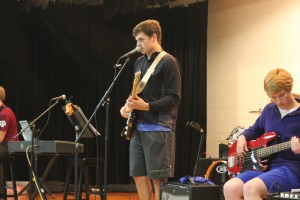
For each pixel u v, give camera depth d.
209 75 7.36
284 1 6.27
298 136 2.82
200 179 3.34
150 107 3.09
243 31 6.83
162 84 3.25
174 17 7.48
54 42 7.32
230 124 6.98
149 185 3.32
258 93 6.58
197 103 7.34
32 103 7.21
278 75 2.80
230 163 3.18
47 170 5.20
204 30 7.30
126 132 3.30
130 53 3.36
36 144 4.23
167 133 3.19
